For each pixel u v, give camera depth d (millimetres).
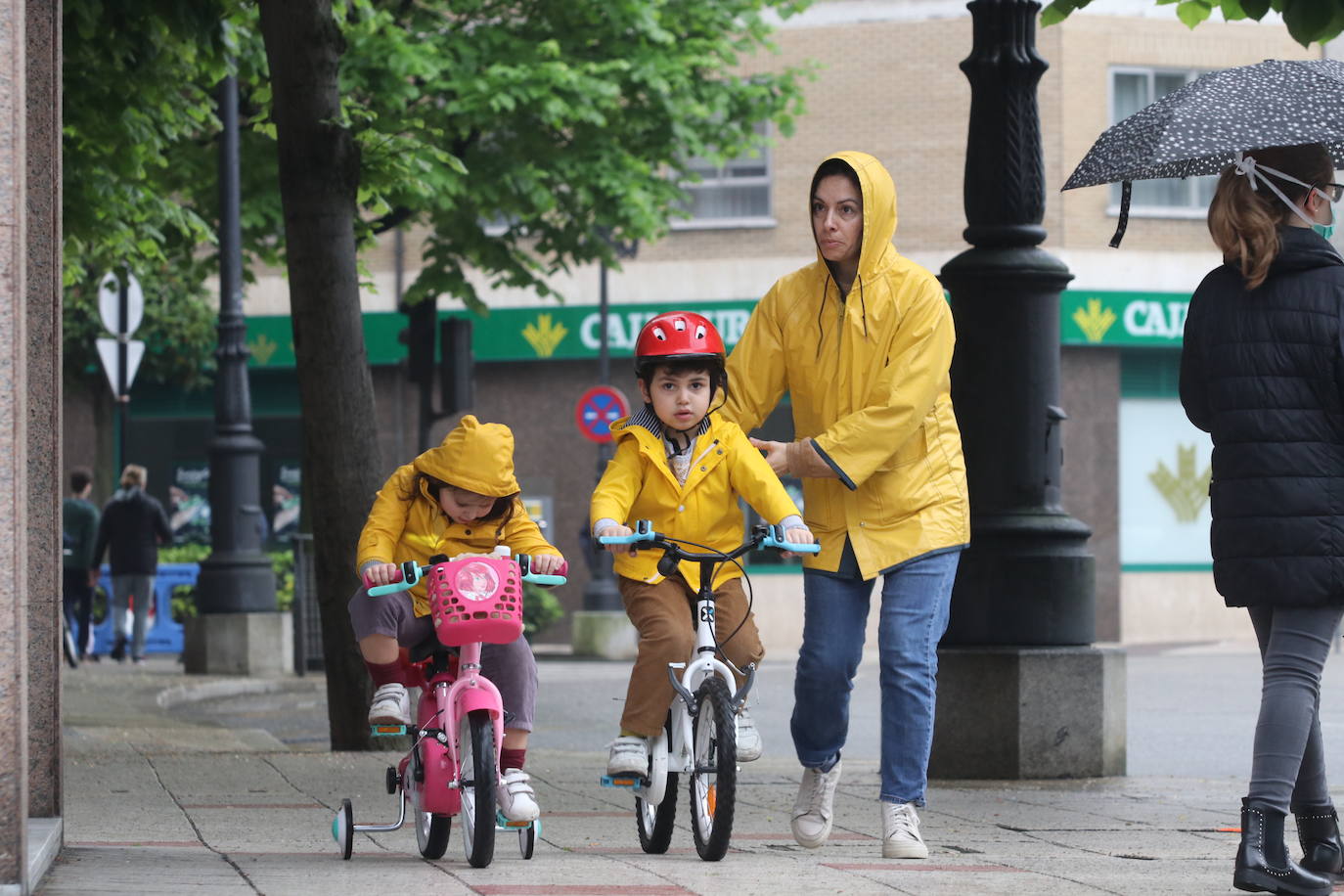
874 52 80625
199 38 34281
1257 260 15422
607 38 58531
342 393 32219
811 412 19062
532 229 60312
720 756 17281
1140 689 51281
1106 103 80375
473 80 54000
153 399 87500
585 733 41781
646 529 17578
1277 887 15102
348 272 32094
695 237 83250
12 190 12812
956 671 28141
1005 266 28250
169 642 73875
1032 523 28203
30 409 17406
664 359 17750
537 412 85000
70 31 33656
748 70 81500
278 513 87125
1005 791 26453
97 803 23797
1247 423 15406
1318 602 15203
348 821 17922
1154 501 81250
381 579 16859
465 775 17188
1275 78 16141
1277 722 15328
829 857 18594
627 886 15562
